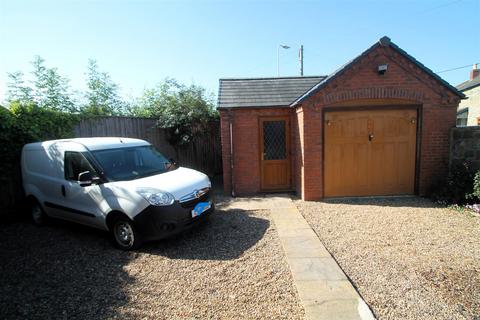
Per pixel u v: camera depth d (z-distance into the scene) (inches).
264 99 335.6
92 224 200.5
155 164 230.5
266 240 195.6
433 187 291.1
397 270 150.1
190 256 174.4
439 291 130.0
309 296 126.6
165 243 194.4
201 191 201.8
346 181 299.3
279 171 337.1
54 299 132.7
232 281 144.5
